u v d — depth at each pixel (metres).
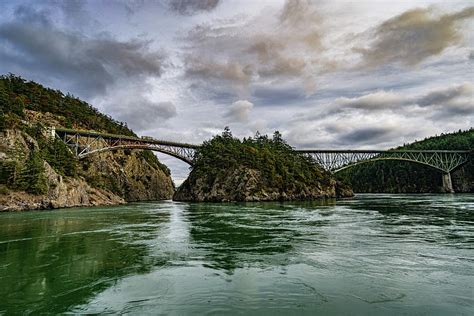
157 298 11.17
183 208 62.56
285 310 9.95
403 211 44.38
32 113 110.69
